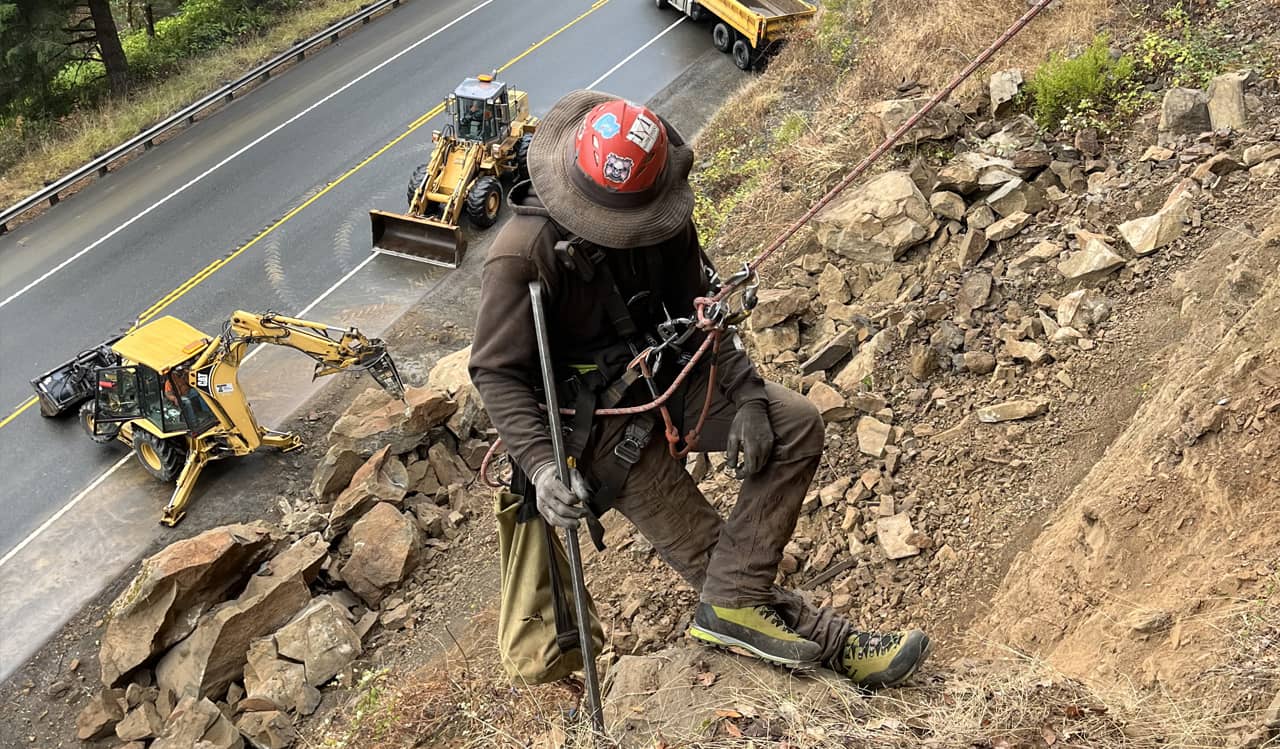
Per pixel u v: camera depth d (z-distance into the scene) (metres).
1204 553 3.90
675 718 3.58
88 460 12.84
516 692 5.32
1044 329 6.56
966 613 4.85
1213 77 8.08
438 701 6.27
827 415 6.50
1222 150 7.23
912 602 5.11
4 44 22.20
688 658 3.88
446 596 9.29
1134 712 3.25
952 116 9.20
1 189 19.19
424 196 16.28
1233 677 3.21
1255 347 4.41
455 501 10.57
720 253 10.51
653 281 3.09
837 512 5.86
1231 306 5.37
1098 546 4.30
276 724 8.32
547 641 3.53
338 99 21.22
